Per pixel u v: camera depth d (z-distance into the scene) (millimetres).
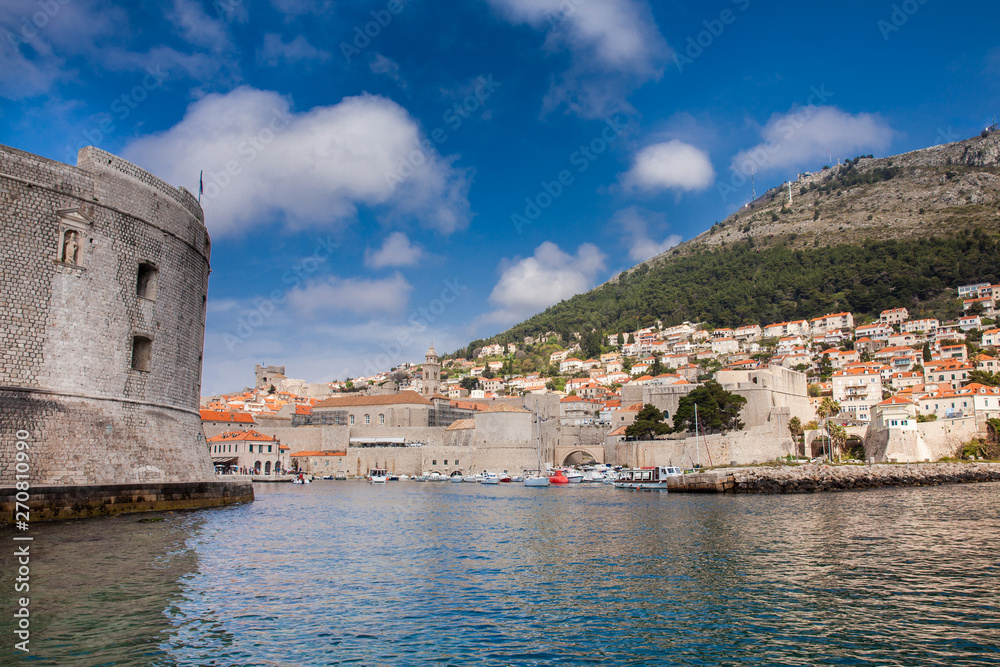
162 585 21922
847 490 75688
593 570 26875
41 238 35812
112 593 20547
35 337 35000
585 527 41281
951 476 83812
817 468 77000
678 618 19750
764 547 32531
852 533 37375
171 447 42719
